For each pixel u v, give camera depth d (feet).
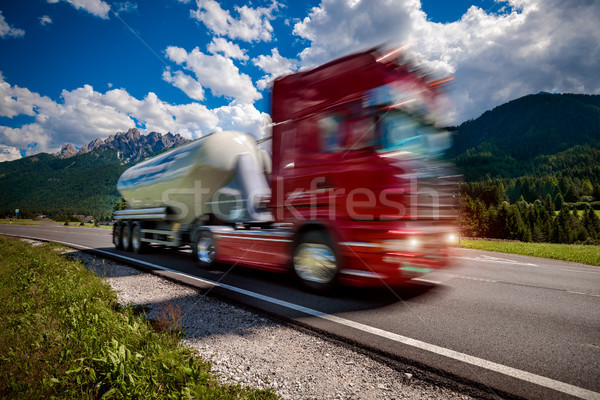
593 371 8.20
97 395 7.41
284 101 17.70
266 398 7.12
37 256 28.32
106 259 29.27
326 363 8.83
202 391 7.11
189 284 18.01
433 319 12.06
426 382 7.82
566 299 14.93
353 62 14.84
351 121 14.57
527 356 9.03
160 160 30.01
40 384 7.80
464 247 42.27
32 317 11.87
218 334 10.94
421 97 15.51
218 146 24.22
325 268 15.35
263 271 22.08
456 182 16.89
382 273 13.25
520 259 30.12
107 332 10.28
